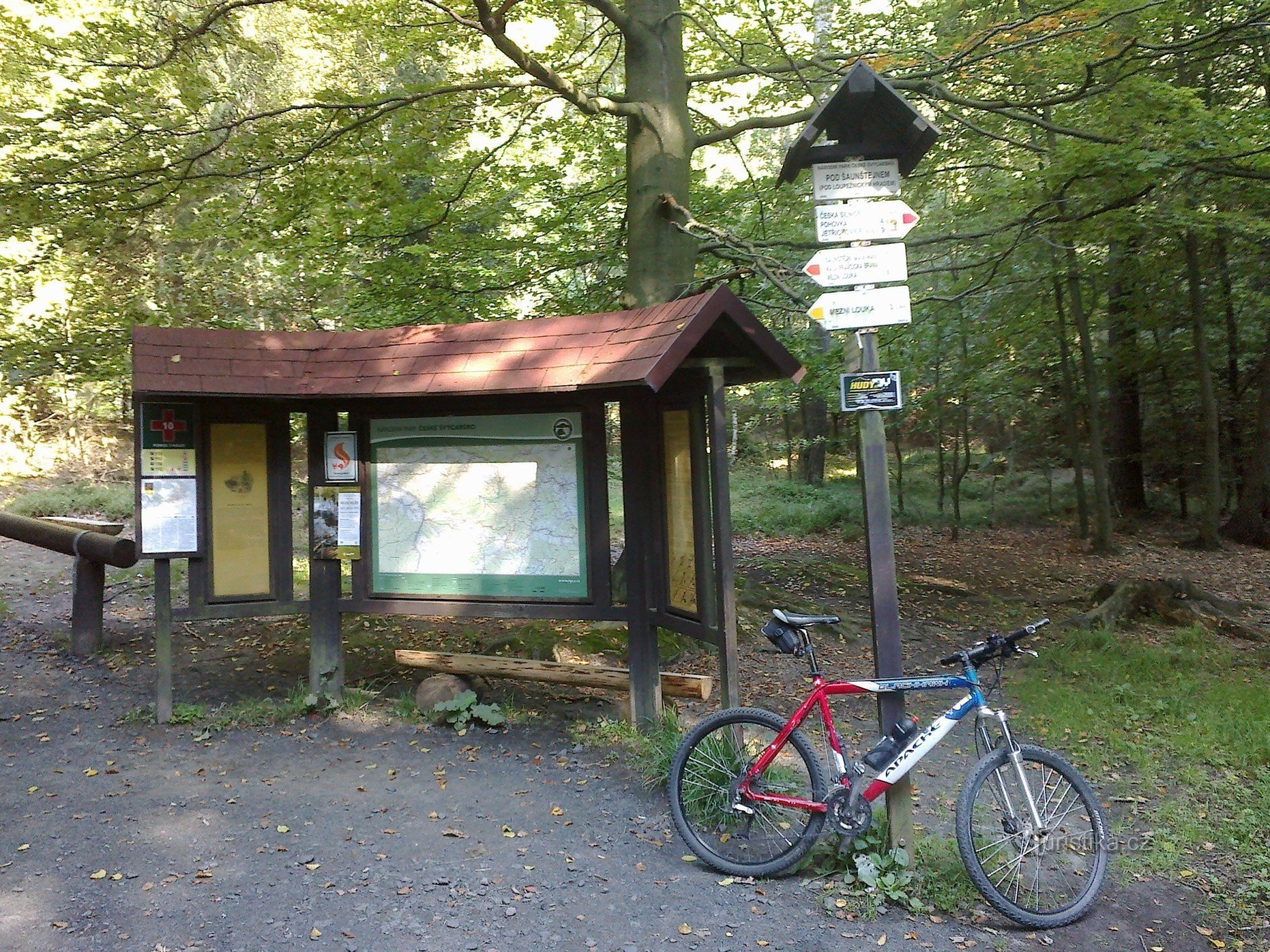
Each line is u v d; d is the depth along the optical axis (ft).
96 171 27.30
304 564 38.32
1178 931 11.47
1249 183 28.53
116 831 13.93
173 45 26.32
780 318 35.12
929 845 13.19
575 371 16.40
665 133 26.32
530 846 13.58
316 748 17.75
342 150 28.45
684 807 13.06
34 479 53.16
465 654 20.48
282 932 11.07
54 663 23.56
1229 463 60.23
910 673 25.35
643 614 18.34
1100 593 33.06
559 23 32.45
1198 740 18.24
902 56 26.37
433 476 19.51
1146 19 28.43
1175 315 52.80
